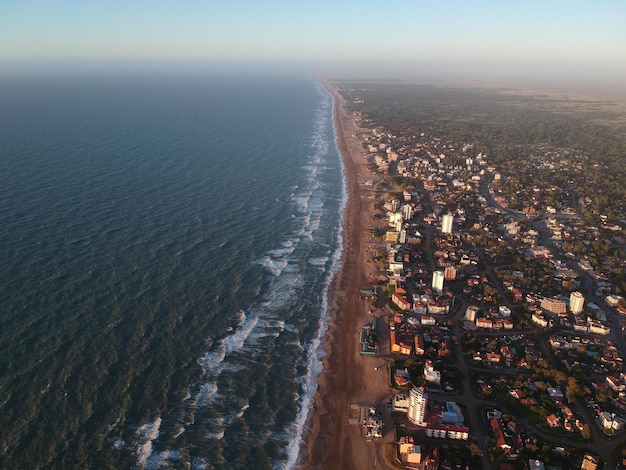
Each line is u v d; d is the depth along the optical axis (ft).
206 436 414.41
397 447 410.93
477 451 402.72
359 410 453.17
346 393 474.08
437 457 395.34
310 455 404.77
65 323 527.40
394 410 451.94
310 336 556.51
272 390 471.21
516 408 457.27
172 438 409.28
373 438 422.41
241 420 434.30
